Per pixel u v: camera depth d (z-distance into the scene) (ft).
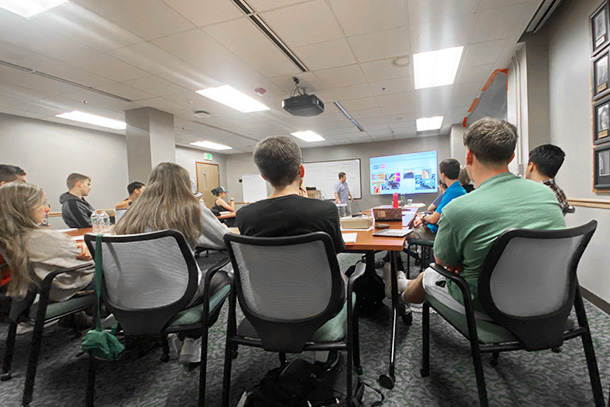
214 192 16.44
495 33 8.68
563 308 2.88
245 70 10.66
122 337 3.72
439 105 15.90
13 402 4.06
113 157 20.40
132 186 10.78
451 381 4.14
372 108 16.22
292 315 3.04
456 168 7.58
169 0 6.73
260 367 4.71
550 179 5.81
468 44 9.31
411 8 7.39
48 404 4.00
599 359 4.43
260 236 3.01
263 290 3.04
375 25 8.06
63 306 4.22
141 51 9.01
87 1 6.71
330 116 17.61
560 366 4.33
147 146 14.80
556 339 2.85
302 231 2.93
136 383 4.41
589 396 3.70
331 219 3.09
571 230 2.54
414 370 4.44
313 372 3.77
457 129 20.83
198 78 11.23
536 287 2.78
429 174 25.26
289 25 7.90
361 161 27.76
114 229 3.90
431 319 6.16
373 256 6.47
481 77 12.10
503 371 4.29
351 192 28.09
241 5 7.02
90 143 19.02
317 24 7.91
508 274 2.73
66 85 11.56
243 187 30.04
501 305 2.81
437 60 10.48
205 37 8.33
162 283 3.43
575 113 7.51
